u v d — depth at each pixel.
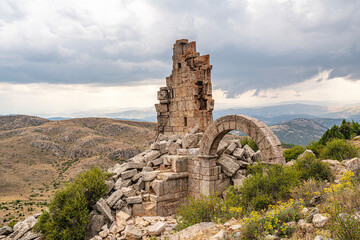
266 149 14.95
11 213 67.06
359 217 7.50
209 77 24.16
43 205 76.38
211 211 13.20
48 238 15.15
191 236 10.66
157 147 21.39
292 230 8.47
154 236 13.46
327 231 7.67
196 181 18.81
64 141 150.25
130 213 17.16
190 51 25.16
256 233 8.62
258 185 13.52
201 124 23.81
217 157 19.56
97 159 126.81
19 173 111.94
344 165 16.84
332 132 29.69
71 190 16.94
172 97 26.80
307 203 10.59
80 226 15.63
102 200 16.81
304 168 15.57
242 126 16.22
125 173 19.08
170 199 18.34
